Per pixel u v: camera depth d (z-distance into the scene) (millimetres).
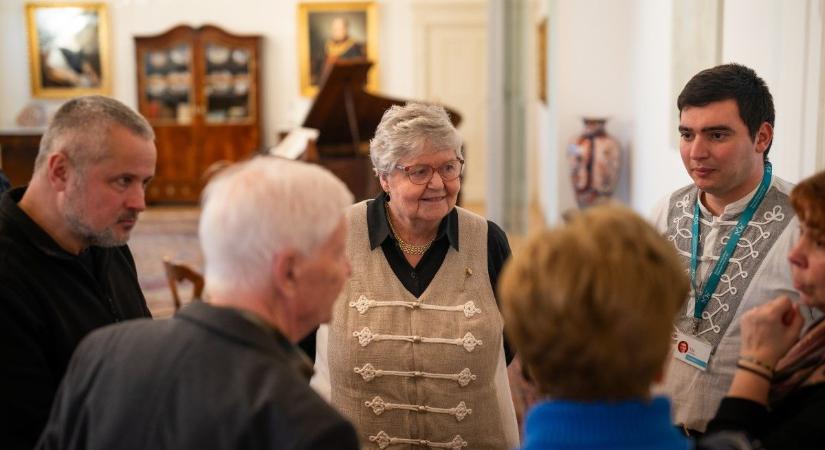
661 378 1292
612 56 7898
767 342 1566
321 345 2393
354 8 13164
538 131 12523
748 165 2193
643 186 7016
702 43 4762
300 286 1452
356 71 8758
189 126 12984
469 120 13586
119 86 13344
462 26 13328
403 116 2262
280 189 1442
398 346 2252
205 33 12898
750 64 3947
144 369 1426
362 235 2344
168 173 13078
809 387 1558
